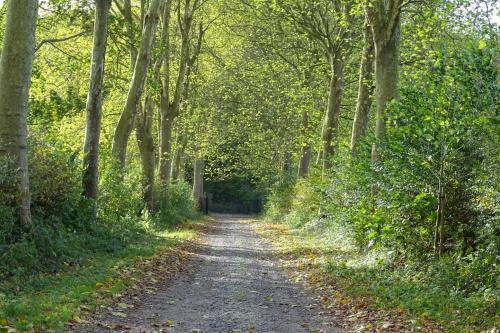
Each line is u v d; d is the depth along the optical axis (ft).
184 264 49.44
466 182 36.81
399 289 33.17
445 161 37.35
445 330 24.79
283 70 104.58
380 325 26.03
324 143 84.53
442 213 37.04
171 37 104.88
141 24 75.66
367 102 68.95
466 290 31.37
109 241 50.11
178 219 100.53
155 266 44.55
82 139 81.20
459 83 34.73
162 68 93.91
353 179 54.19
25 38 37.29
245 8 97.66
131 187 73.41
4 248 33.47
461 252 34.88
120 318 26.37
